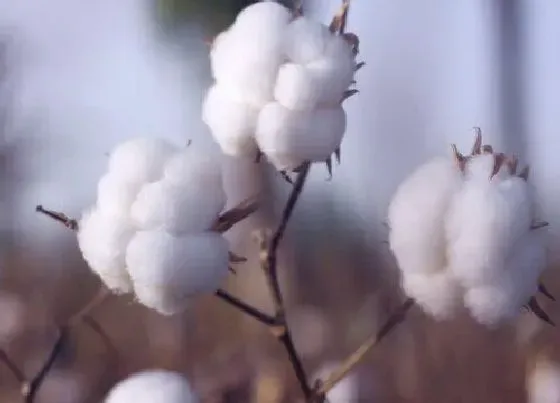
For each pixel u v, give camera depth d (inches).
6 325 90.0
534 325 88.3
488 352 86.4
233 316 96.0
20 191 140.2
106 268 36.7
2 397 77.4
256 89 37.1
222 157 37.9
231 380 56.2
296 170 37.8
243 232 75.5
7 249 135.3
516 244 36.8
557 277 99.6
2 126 138.3
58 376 77.3
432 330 90.6
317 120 37.1
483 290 36.8
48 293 112.5
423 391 84.6
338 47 37.2
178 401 35.4
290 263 114.4
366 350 38.7
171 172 36.6
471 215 36.5
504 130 131.9
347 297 106.9
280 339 38.7
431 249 36.8
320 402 38.8
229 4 116.0
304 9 40.3
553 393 77.1
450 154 38.3
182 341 92.4
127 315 98.4
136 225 36.5
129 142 37.1
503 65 132.3
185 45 122.7
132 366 88.4
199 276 36.3
